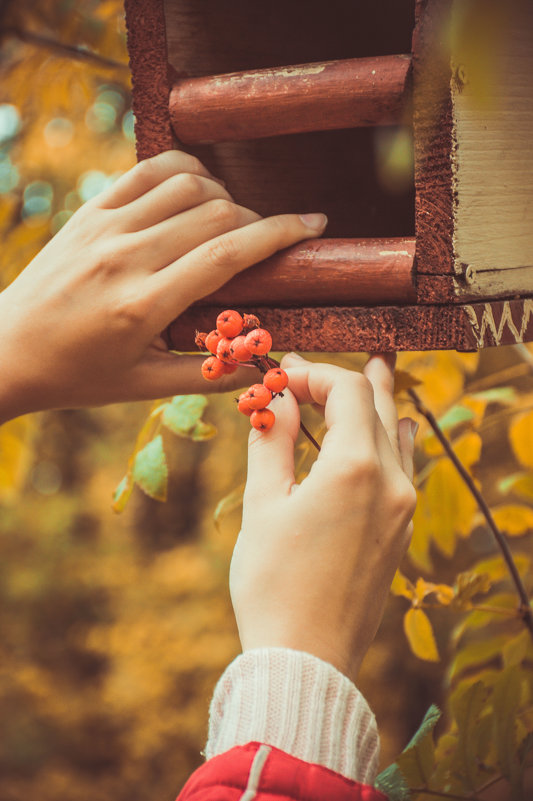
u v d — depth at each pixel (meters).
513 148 0.53
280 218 0.55
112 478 4.94
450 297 0.51
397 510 0.43
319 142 0.66
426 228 0.51
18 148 1.17
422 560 0.72
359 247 0.53
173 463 5.13
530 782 0.60
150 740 3.72
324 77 0.52
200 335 0.52
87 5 1.01
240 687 0.41
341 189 0.68
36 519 4.90
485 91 0.49
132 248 0.54
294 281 0.55
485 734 0.58
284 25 0.65
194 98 0.56
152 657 3.88
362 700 0.41
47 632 4.72
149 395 0.57
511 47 0.52
